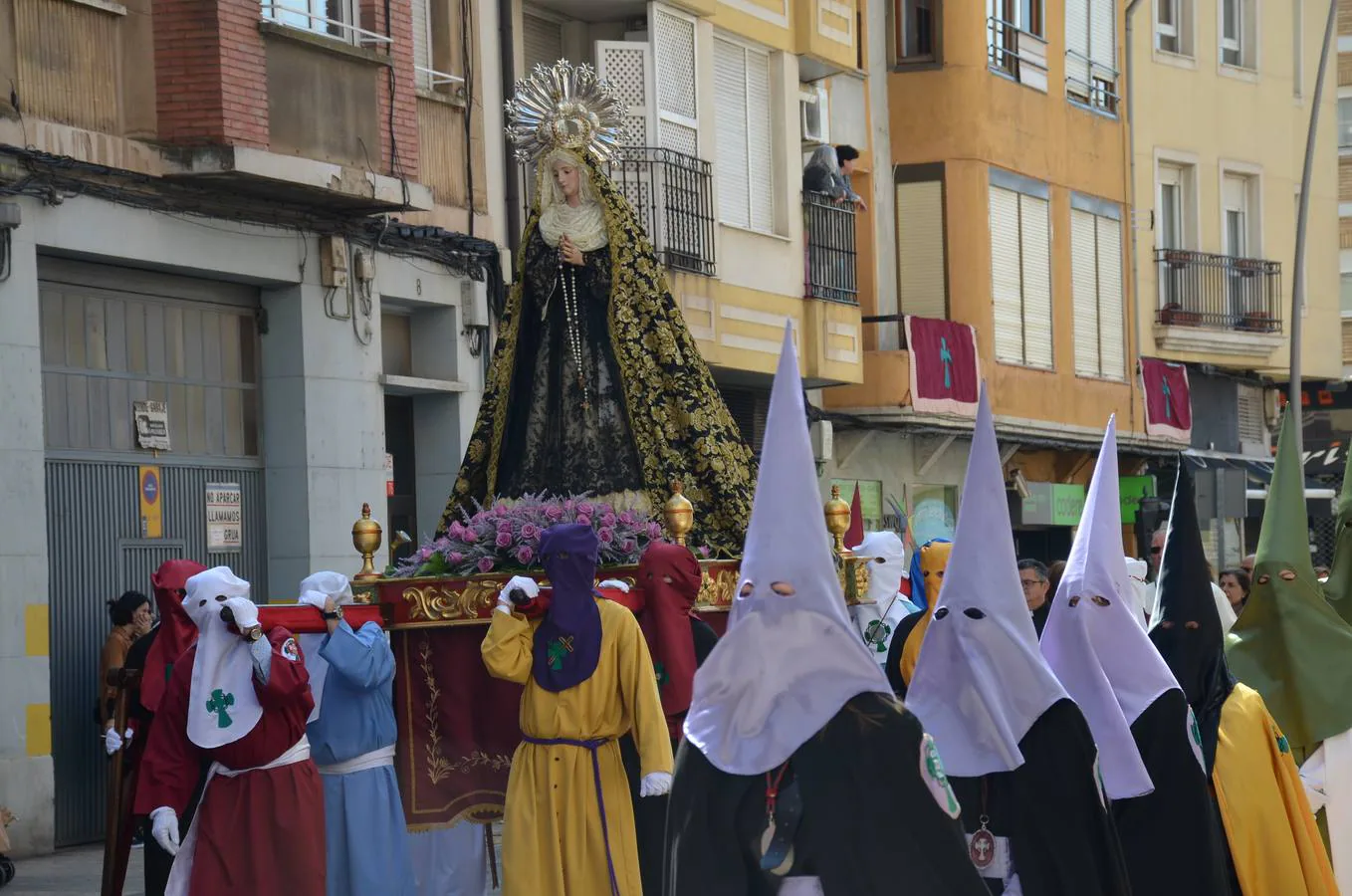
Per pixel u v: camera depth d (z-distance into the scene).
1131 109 34.25
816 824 6.11
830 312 25.42
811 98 26.05
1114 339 33.16
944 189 28.92
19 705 14.70
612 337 10.79
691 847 6.22
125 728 10.34
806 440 6.38
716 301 22.81
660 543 9.71
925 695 7.89
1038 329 30.80
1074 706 7.71
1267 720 10.02
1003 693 7.73
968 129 28.95
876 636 12.19
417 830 10.26
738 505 10.54
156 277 16.58
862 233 28.58
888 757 6.13
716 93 23.67
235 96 16.09
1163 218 36.22
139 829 14.67
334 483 17.78
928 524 29.77
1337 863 11.16
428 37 19.42
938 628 7.88
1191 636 10.02
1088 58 32.75
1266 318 37.34
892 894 6.06
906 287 29.09
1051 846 7.64
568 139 10.88
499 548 10.06
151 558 16.48
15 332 14.74
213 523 17.09
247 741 9.18
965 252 28.89
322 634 10.09
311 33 16.86
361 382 18.12
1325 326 40.12
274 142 16.55
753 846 6.16
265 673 9.14
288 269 17.36
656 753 8.79
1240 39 38.09
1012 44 30.39
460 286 19.52
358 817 9.82
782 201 24.86
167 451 16.66
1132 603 9.44
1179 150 35.97
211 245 16.55
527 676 9.05
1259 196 38.12
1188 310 35.59
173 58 15.97
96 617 15.94
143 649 10.92
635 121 22.05
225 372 17.28
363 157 17.50
